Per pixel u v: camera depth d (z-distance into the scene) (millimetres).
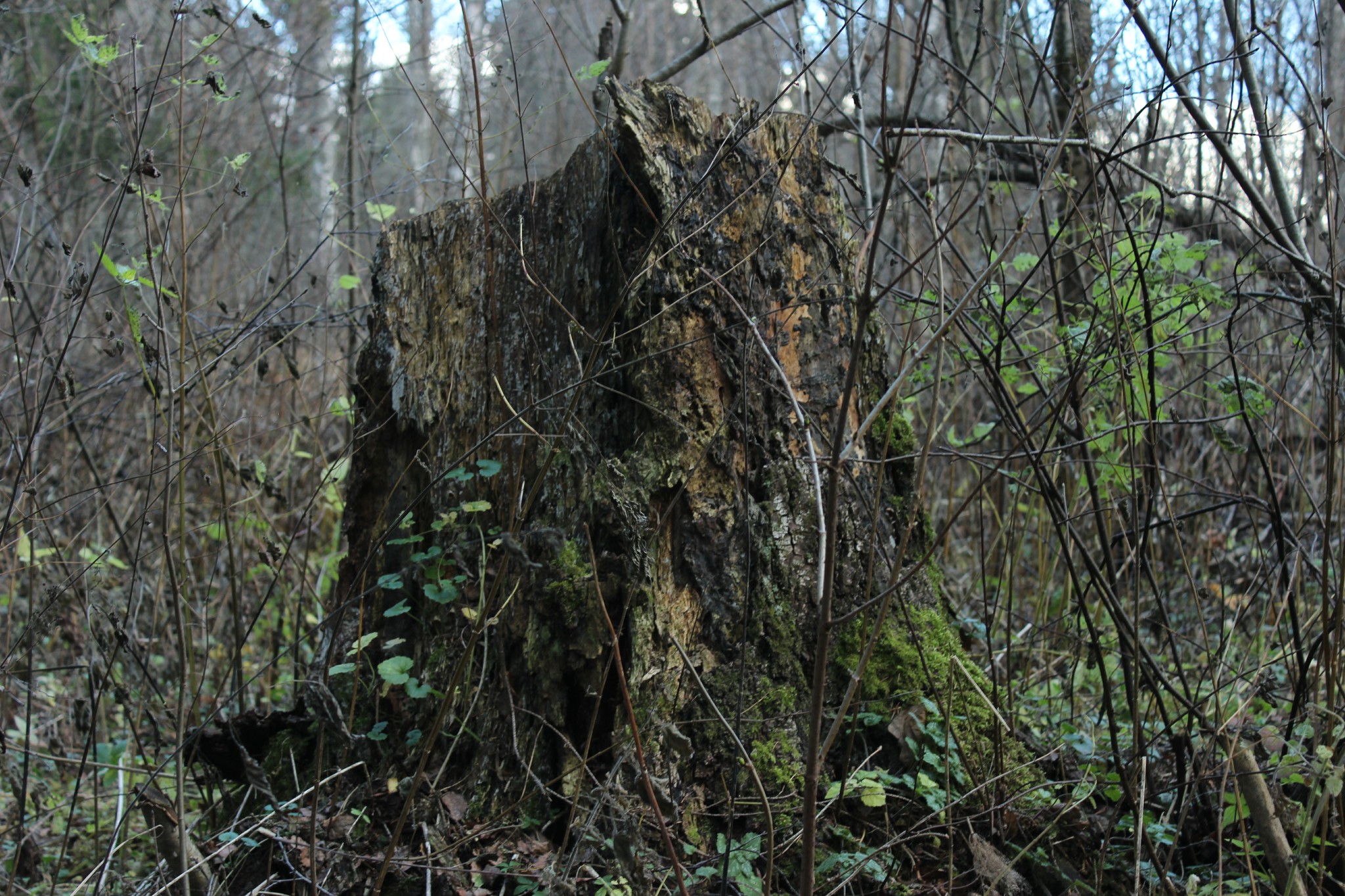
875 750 2121
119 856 2582
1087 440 2227
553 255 2359
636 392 2156
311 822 1919
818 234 2309
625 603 2092
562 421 2248
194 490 4242
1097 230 2354
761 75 7324
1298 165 3375
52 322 3422
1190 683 2879
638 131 2146
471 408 2414
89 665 2514
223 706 2330
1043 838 2012
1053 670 3131
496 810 2094
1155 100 2201
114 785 3125
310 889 1912
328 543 4422
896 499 2383
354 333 3674
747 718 2090
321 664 2426
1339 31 3961
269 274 3812
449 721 2223
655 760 2023
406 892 1960
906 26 4750
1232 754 1846
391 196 4137
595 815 1820
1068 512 2922
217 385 3633
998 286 2865
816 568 2189
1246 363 2936
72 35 2066
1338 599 1966
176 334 3148
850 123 2846
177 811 1929
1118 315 2246
